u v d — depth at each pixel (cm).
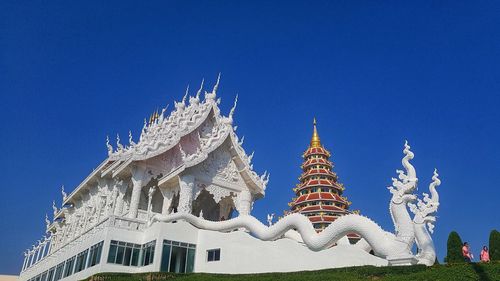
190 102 4944
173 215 3644
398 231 2367
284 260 3142
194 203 4988
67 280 3741
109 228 3406
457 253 2444
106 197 4572
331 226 2645
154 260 3275
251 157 4541
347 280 2194
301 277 2400
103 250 3306
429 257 2445
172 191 4284
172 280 2872
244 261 3250
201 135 4691
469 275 2006
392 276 2167
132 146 4244
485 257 2466
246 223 3438
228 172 4388
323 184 6825
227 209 4681
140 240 3525
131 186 4544
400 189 2427
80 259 3697
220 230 3603
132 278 2983
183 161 4078
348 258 3030
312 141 7612
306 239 2794
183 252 3428
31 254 6091
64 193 5912
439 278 2011
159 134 4744
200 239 3528
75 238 4219
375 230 2436
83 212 5116
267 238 3203
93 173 4866
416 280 2025
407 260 2261
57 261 4334
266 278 2534
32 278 5162
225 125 4462
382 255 2375
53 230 6347
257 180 4453
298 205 6762
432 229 2561
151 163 4250
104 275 3036
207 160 4269
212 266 3347
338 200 6550
